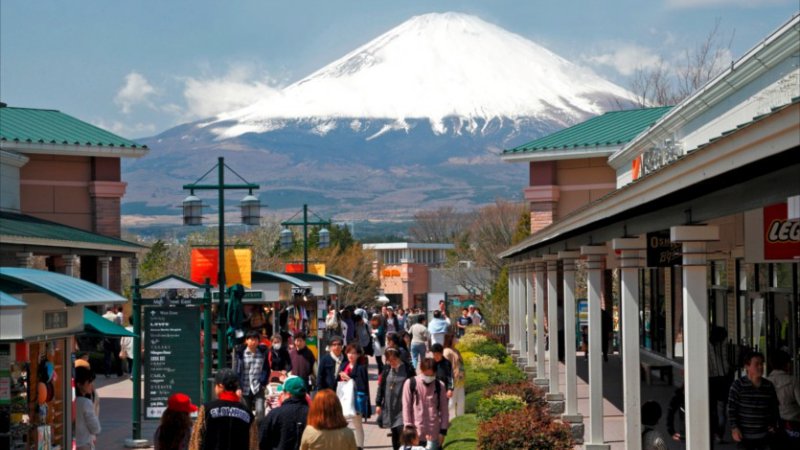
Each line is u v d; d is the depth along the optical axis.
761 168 10.58
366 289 95.81
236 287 29.70
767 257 19.14
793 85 20.39
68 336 17.09
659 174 12.18
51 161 50.94
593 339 21.20
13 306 13.33
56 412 17.30
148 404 24.17
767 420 15.75
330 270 89.06
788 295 21.98
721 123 25.56
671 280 34.16
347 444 13.79
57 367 17.33
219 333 27.47
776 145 8.93
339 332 44.28
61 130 51.50
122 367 41.31
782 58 21.03
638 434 17.80
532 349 38.06
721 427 20.06
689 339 14.34
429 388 18.95
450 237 197.00
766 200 11.38
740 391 15.79
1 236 31.19
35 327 15.34
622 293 18.08
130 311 56.25
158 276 81.56
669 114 29.92
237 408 14.30
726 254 27.31
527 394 23.92
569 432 18.97
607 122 52.34
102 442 24.30
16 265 36.06
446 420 19.09
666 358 34.78
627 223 17.94
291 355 23.91
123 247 42.31
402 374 20.61
